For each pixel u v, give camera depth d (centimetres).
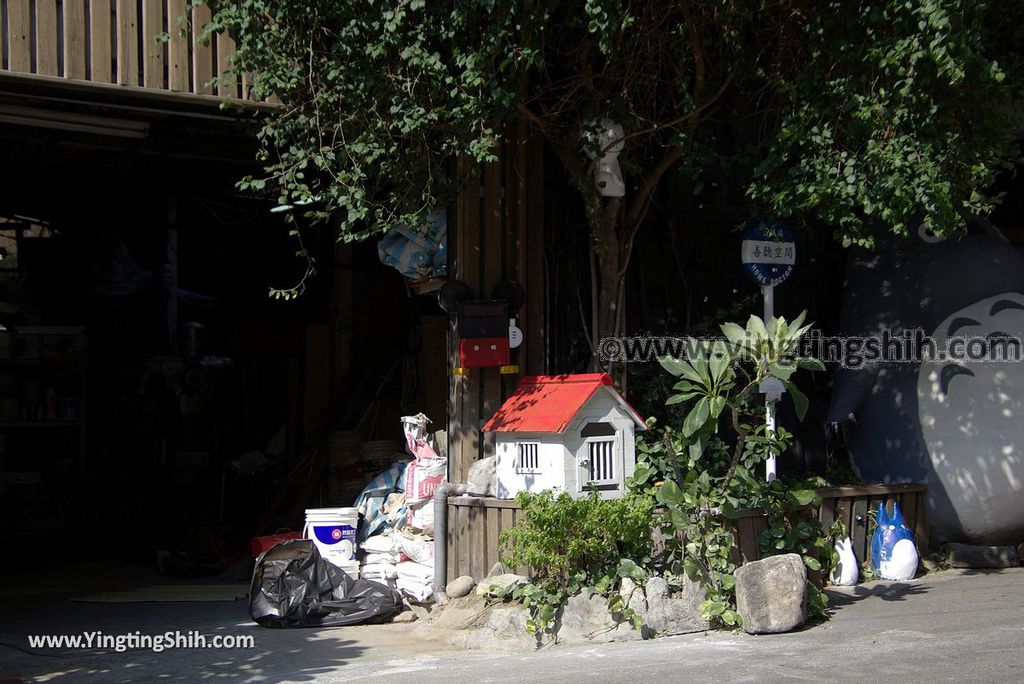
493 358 816
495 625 669
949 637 631
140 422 1183
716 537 697
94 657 673
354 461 1026
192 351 1254
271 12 770
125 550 1133
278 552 773
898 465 884
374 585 773
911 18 707
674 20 839
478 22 755
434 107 761
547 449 706
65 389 1234
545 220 883
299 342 1202
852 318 948
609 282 859
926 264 922
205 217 1409
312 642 699
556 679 567
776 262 823
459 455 823
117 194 1257
